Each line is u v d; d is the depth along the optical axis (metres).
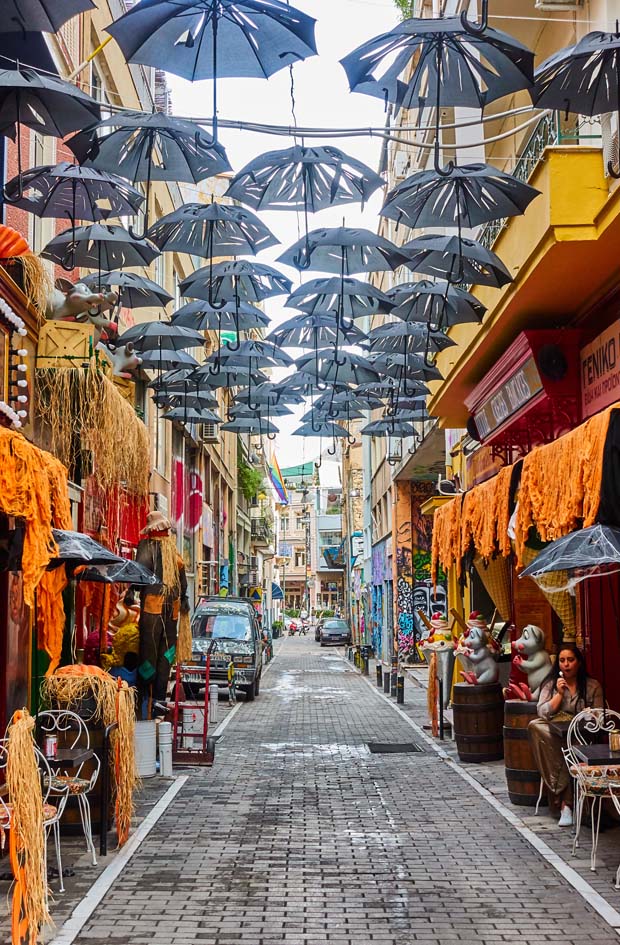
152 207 22.14
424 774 11.68
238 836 8.38
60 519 7.02
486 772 11.74
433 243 9.60
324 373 14.63
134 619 12.22
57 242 10.41
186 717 13.34
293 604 106.62
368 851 7.84
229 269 11.20
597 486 6.79
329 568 92.19
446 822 8.94
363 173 8.38
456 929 5.95
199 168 8.48
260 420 18.30
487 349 13.00
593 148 9.04
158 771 11.77
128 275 11.33
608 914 6.19
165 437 24.83
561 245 9.09
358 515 59.62
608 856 7.60
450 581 20.14
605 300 10.50
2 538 7.41
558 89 6.56
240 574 50.81
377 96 6.78
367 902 6.48
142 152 8.34
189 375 14.66
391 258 10.64
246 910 6.30
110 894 6.63
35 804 5.52
